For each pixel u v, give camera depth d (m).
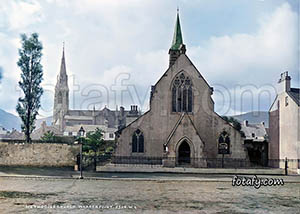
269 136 51.12
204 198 22.80
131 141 47.50
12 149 46.78
